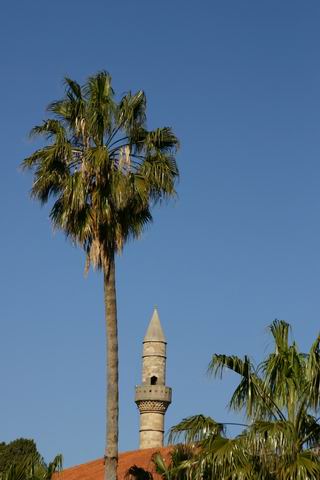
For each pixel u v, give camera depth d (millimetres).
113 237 33125
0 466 79750
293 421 27719
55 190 33969
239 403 28469
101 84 34156
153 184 33562
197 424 27719
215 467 26281
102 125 33594
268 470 26109
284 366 28312
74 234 33250
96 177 32938
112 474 30594
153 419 97500
